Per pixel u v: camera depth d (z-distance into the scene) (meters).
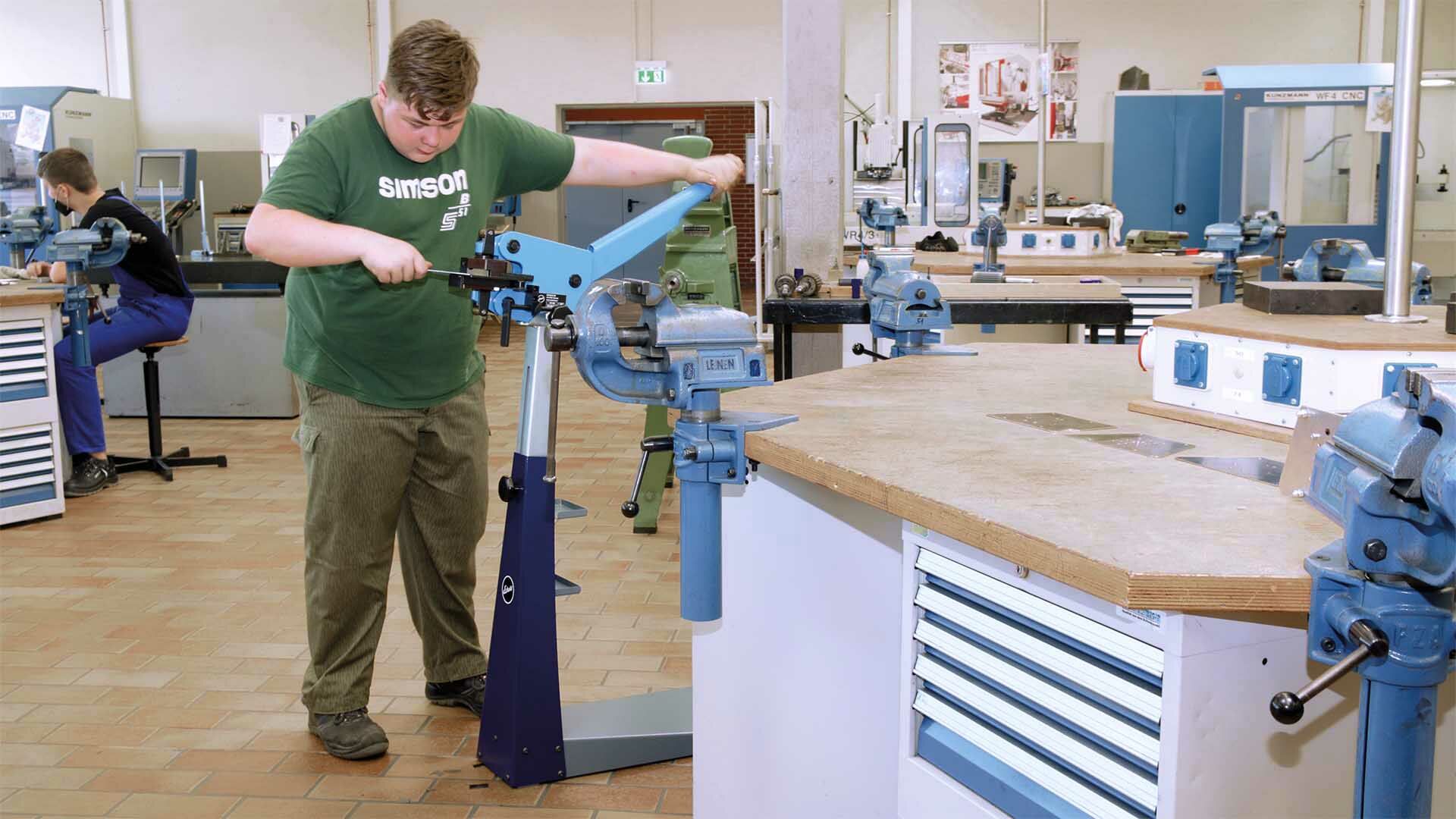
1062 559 1.26
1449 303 1.83
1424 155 9.25
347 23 11.76
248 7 11.77
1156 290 5.77
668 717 2.91
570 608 3.91
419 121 2.35
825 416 2.04
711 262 5.44
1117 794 1.36
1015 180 11.40
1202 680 1.25
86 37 11.78
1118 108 10.30
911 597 1.66
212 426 7.28
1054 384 2.39
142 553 4.62
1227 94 8.89
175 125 11.95
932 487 1.53
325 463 2.70
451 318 2.69
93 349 5.59
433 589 3.06
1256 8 11.09
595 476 5.84
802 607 2.03
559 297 2.31
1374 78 8.80
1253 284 2.23
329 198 2.44
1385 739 1.14
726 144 12.77
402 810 2.63
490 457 6.44
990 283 4.57
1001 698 1.53
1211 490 1.52
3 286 5.18
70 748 2.95
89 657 3.54
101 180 10.98
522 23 11.85
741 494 2.10
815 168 5.09
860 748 1.97
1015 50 11.28
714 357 1.88
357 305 2.54
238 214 9.43
